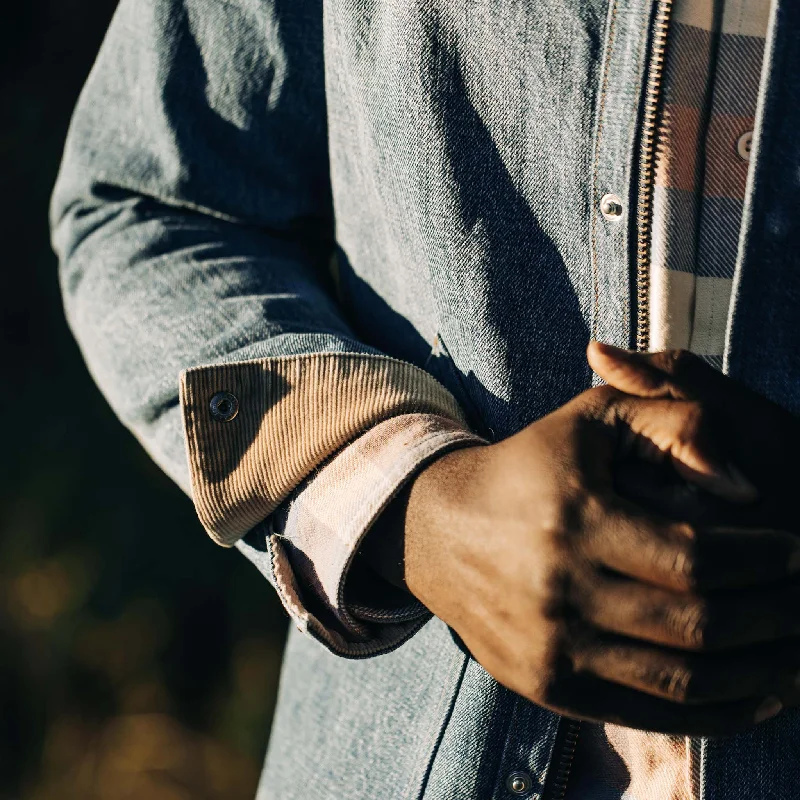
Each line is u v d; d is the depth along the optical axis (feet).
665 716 2.00
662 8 2.19
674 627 1.87
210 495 2.59
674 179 2.30
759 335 2.29
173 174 3.02
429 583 2.20
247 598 9.65
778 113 2.14
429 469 2.27
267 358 2.60
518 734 2.68
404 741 2.89
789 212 2.19
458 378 2.76
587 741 2.71
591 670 1.97
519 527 1.98
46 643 9.39
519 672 2.04
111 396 3.03
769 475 2.09
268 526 2.65
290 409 2.56
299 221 3.21
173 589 9.53
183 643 9.67
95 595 9.36
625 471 2.08
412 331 2.91
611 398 2.12
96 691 9.55
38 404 9.77
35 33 10.09
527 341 2.59
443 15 2.46
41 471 9.48
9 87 10.07
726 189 2.32
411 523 2.24
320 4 2.76
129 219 3.12
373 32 2.59
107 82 3.19
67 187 3.25
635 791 2.63
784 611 1.90
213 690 9.76
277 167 3.05
